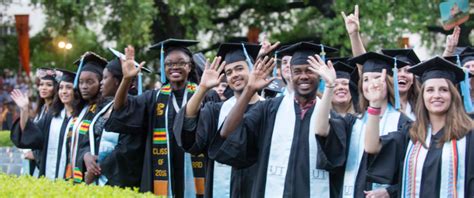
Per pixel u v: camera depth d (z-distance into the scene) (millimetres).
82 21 23703
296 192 8648
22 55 27953
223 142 8789
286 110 8859
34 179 8867
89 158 10484
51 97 12367
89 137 10672
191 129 8945
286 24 27297
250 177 9219
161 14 25984
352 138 8711
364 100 8906
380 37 22281
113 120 9859
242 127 8797
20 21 27969
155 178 10031
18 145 11586
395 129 8828
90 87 10930
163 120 10023
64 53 25469
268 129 8867
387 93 9016
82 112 11133
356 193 8586
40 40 27984
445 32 24484
